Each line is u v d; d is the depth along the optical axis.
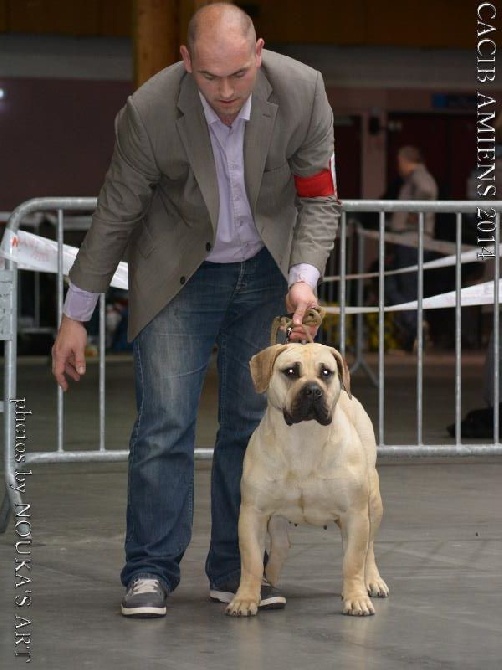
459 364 10.38
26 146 26.39
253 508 5.91
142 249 6.12
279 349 5.84
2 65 26.09
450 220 24.47
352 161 28.33
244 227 6.02
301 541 7.66
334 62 27.66
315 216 6.18
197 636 5.56
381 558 7.20
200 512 8.60
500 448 10.41
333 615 5.93
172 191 6.00
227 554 6.29
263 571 6.22
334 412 5.82
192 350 6.15
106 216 6.04
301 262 6.10
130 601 5.90
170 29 16.69
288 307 6.11
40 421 13.56
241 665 5.11
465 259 12.09
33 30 25.95
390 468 10.61
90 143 26.61
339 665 5.10
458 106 28.31
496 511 8.64
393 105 28.20
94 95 26.56
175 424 6.10
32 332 22.33
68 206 9.11
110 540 7.70
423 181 23.53
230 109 5.63
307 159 6.08
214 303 6.16
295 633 5.61
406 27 27.34
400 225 23.77
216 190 5.89
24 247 9.93
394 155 28.42
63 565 7.02
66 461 9.82
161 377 6.10
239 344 6.28
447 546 7.52
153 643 5.45
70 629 5.68
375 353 23.22
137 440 6.14
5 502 7.95
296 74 5.94
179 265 6.04
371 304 23.12
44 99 26.36
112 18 26.20
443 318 24.80
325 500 5.85
